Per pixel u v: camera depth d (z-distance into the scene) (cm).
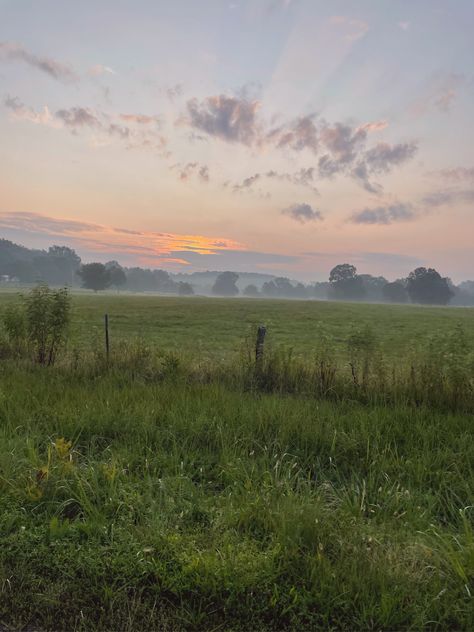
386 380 739
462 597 256
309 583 270
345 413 611
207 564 273
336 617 250
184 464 432
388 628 243
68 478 388
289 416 555
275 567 280
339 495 389
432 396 683
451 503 371
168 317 4394
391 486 404
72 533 313
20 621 245
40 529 316
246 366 836
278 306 7719
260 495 362
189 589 264
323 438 500
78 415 548
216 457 457
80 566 280
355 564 273
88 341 1110
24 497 353
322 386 751
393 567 276
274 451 466
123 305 6662
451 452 463
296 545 295
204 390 697
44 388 687
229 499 363
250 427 522
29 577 275
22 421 532
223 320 4144
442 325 4259
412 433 523
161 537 303
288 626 247
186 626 244
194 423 524
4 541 301
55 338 946
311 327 3544
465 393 671
